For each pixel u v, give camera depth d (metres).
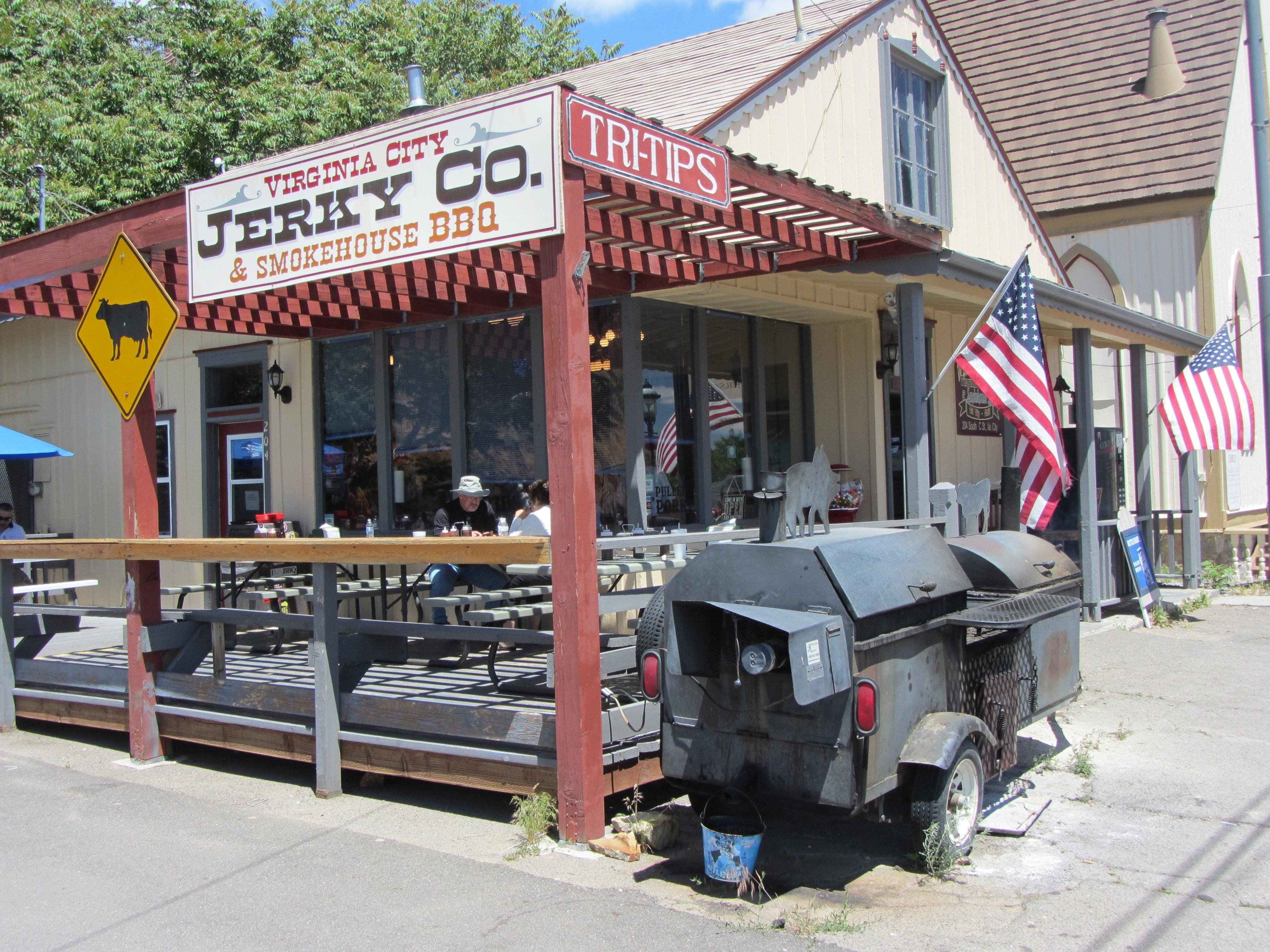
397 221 5.48
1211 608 12.34
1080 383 10.94
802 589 4.35
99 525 12.72
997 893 4.39
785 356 10.70
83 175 21.05
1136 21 18.48
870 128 10.09
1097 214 16.70
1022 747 6.55
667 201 5.78
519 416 8.85
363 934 4.07
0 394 13.91
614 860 4.78
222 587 8.42
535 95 4.96
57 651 9.34
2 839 5.25
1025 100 18.67
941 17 21.14
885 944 3.90
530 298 8.56
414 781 6.25
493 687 6.79
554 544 4.99
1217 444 11.76
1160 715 7.36
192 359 11.34
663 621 4.86
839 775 4.27
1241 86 17.62
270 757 6.87
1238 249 17.52
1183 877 4.53
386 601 8.88
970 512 6.70
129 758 6.95
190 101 22.84
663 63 11.54
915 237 7.44
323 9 28.19
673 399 9.08
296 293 8.36
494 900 4.36
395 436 9.73
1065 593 6.00
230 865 4.83
